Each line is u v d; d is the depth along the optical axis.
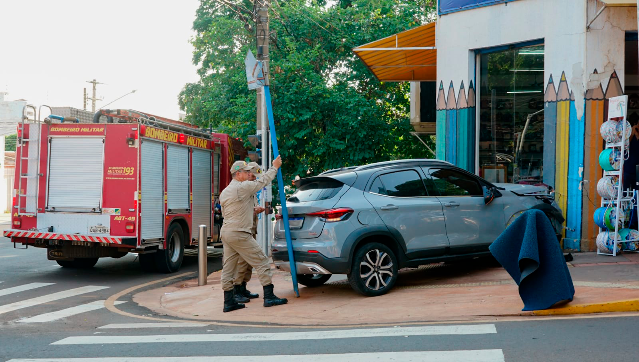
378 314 6.93
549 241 6.36
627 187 10.56
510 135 11.77
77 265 13.73
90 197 11.85
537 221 6.40
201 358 5.20
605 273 7.98
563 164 10.67
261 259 7.97
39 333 6.89
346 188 8.15
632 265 8.52
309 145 19.48
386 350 5.07
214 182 14.92
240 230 7.80
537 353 4.69
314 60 21.78
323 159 20.53
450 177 9.02
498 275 8.95
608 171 9.80
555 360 4.48
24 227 12.20
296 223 8.30
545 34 11.01
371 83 22.48
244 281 8.66
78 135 11.98
